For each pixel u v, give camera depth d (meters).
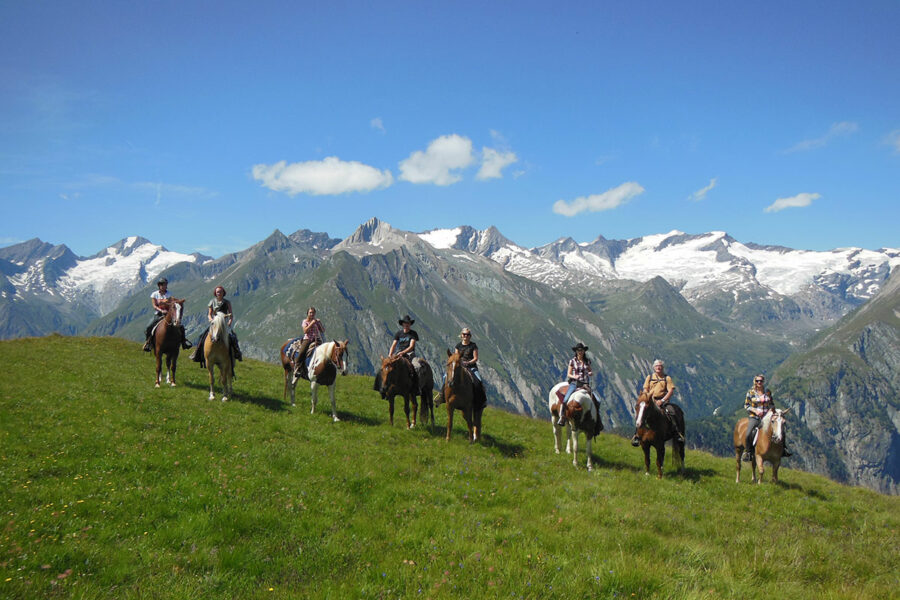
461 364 21.39
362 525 11.89
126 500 12.53
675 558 10.68
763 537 13.05
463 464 18.02
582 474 18.89
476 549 10.28
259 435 18.81
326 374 22.62
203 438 17.80
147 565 9.68
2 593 8.30
